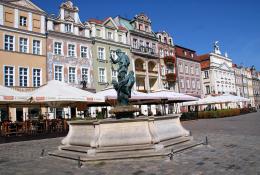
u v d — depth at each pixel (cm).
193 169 720
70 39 3334
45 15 3133
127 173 705
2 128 1691
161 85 4666
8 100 1555
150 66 4666
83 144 975
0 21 2791
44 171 777
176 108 4909
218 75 6506
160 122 1038
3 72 2753
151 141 920
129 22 4478
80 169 778
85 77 3450
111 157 852
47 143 1507
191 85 5462
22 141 1661
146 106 4356
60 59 3200
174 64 5022
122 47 4000
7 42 2834
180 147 1012
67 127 1984
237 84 7812
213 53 6481
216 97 3869
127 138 919
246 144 1141
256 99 9356
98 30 3728
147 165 781
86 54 3506
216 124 2522
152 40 4622
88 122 952
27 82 2919
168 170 718
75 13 3453
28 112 2881
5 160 991
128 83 1121
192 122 3070
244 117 3747
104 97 1936
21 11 2956
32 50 2989
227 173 667
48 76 3064
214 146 1116
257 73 9912
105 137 921
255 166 729
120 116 1105
